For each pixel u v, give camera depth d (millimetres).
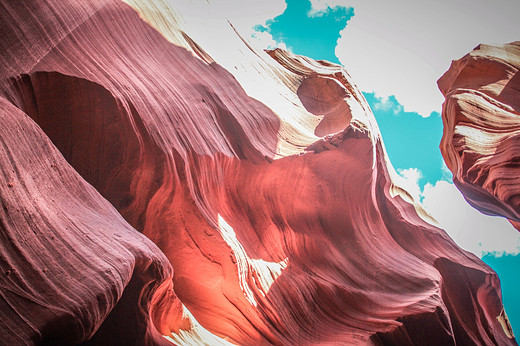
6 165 3445
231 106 8984
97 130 6141
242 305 7215
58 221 3797
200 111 7930
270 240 9039
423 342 9328
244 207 8828
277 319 7559
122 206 6496
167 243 6906
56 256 3549
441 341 9430
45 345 3248
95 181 6309
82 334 3506
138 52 7184
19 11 5184
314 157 9672
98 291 3654
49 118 5785
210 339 6203
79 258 3736
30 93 5422
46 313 3232
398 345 9141
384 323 9242
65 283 3471
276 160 9172
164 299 5191
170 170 6656
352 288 9430
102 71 6121
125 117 6188
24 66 5266
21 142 3771
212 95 8523
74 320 3385
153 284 4695
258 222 8984
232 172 8562
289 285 8297
